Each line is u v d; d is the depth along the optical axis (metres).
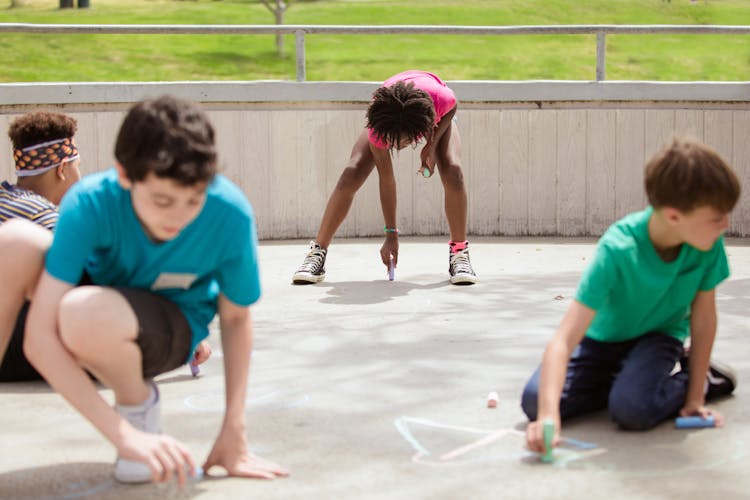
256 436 2.63
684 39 13.64
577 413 2.76
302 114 6.99
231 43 12.72
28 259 2.27
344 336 3.90
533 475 2.33
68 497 2.19
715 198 2.34
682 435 2.60
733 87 6.98
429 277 5.44
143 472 2.26
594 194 7.12
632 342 2.79
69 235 2.15
